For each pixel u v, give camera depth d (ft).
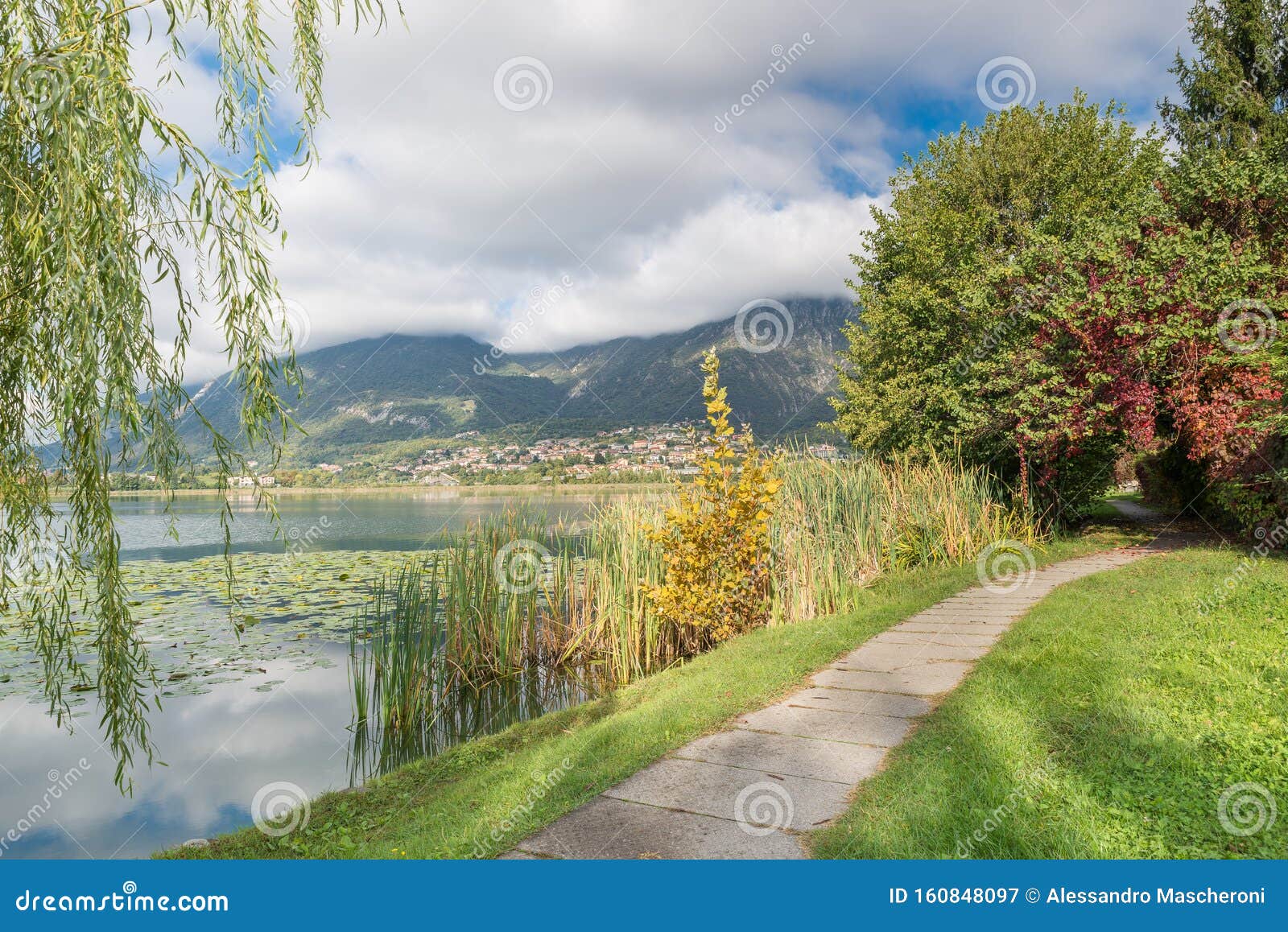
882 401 57.77
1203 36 77.87
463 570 32.76
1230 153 69.67
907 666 23.08
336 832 15.83
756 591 31.89
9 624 36.94
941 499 44.91
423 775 19.65
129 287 11.25
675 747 17.44
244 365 12.57
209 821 18.58
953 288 53.42
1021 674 20.30
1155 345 40.98
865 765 15.71
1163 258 41.83
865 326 68.23
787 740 17.47
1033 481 53.72
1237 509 41.19
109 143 10.86
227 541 13.02
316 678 30.22
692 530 30.25
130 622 13.26
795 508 36.45
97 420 11.48
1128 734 15.84
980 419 48.34
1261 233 44.01
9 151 11.46
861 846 12.17
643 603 32.73
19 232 11.20
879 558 41.55
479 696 30.01
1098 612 26.78
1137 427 42.24
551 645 34.12
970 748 15.65
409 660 27.17
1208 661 20.45
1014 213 64.28
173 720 25.94
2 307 11.30
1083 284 44.27
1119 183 61.41
